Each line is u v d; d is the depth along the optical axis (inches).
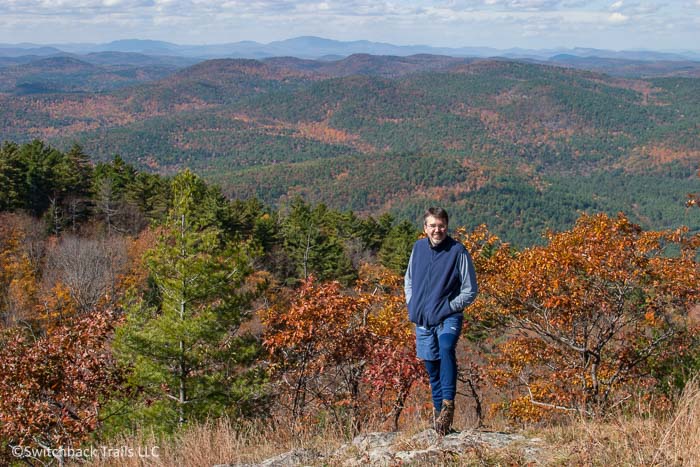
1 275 1108.5
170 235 468.4
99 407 286.5
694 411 158.1
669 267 362.9
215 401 394.9
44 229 1487.5
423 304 177.5
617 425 167.0
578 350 374.0
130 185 1813.5
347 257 1592.0
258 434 247.9
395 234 1953.7
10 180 1576.0
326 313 303.7
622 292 363.3
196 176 485.4
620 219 382.3
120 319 307.9
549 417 380.5
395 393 327.0
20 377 256.8
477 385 431.5
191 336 419.2
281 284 1460.4
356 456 169.5
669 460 133.0
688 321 373.1
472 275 175.5
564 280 370.6
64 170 1790.1
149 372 402.9
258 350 446.0
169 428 372.8
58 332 282.7
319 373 318.7
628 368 378.0
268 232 1638.8
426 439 175.5
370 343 315.6
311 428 254.8
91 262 1136.2
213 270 446.9
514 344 440.1
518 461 143.9
